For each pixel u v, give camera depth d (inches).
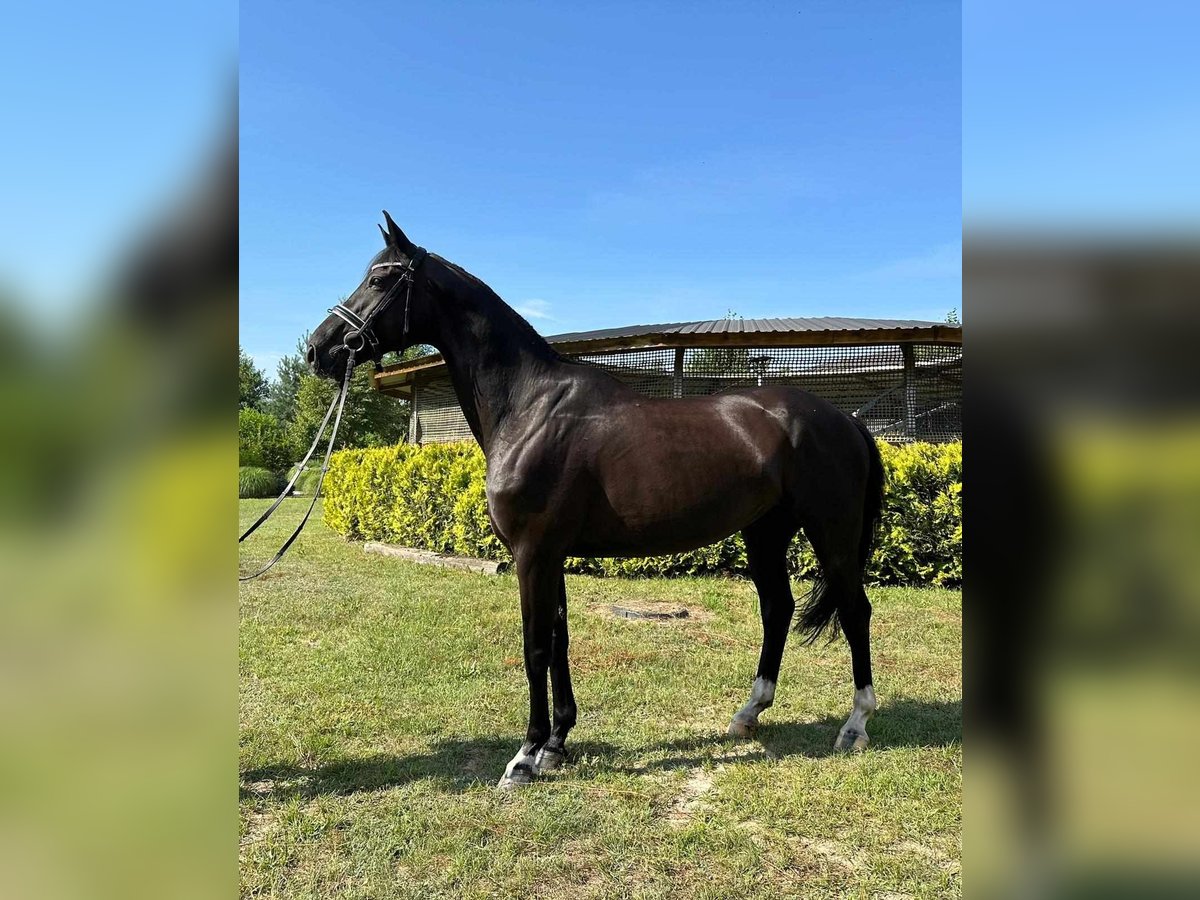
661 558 295.6
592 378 131.3
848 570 137.9
